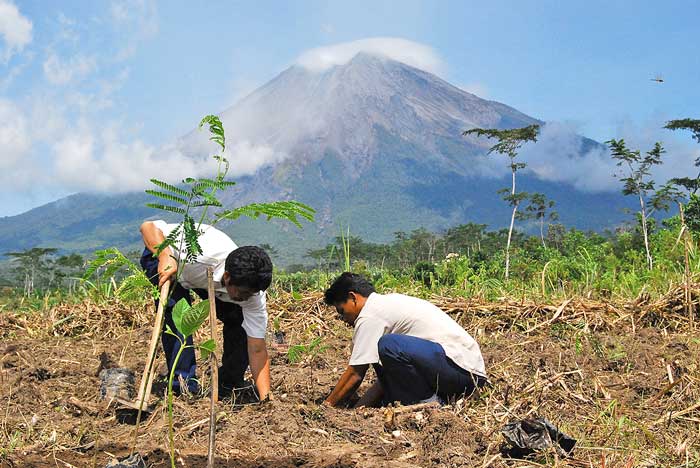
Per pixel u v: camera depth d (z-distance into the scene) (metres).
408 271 9.81
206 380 5.12
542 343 6.05
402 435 3.77
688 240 8.79
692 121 30.91
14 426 3.99
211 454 2.63
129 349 6.37
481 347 6.05
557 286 8.52
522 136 34.34
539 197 35.00
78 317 7.52
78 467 3.39
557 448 3.58
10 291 9.10
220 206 3.39
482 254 18.44
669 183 22.17
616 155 27.06
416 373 4.32
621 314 6.81
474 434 3.81
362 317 4.46
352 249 69.06
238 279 4.21
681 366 5.24
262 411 4.19
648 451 3.67
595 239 30.58
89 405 4.21
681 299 6.84
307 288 8.80
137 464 3.18
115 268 3.85
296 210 3.53
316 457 3.48
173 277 3.98
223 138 3.34
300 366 5.80
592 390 4.87
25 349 6.26
